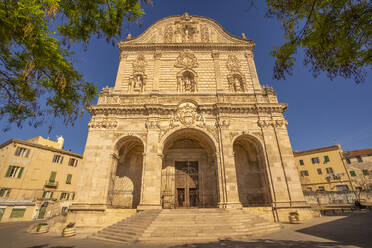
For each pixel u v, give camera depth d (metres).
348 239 11.34
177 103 26.94
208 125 25.31
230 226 15.35
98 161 23.28
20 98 6.73
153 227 15.19
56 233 19.69
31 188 36.59
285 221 20.69
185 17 34.25
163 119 25.61
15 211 33.84
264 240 12.68
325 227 16.00
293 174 23.03
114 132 24.77
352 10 5.26
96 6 6.18
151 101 26.80
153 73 29.64
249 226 16.19
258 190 26.44
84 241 15.12
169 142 27.33
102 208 20.92
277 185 22.55
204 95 27.66
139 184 27.39
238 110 26.05
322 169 52.44
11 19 5.20
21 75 6.29
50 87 6.91
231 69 30.19
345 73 5.71
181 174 28.25
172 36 33.22
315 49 5.98
